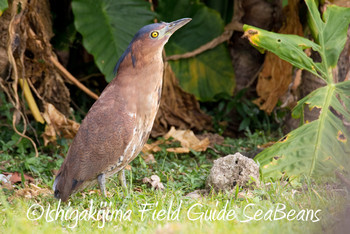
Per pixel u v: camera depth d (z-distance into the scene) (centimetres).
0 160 1191
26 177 1066
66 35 1605
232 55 1688
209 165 1145
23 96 1320
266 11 1606
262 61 1672
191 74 1633
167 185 988
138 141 927
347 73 1220
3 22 1284
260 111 1631
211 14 1636
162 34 909
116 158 907
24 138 1272
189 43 1633
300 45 1115
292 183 993
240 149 1360
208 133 1555
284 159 1038
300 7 1429
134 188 1020
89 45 1431
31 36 1299
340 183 1009
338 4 1252
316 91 1105
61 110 1404
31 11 1285
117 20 1455
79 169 897
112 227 782
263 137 1457
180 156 1337
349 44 1264
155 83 920
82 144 901
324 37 1135
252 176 977
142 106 912
